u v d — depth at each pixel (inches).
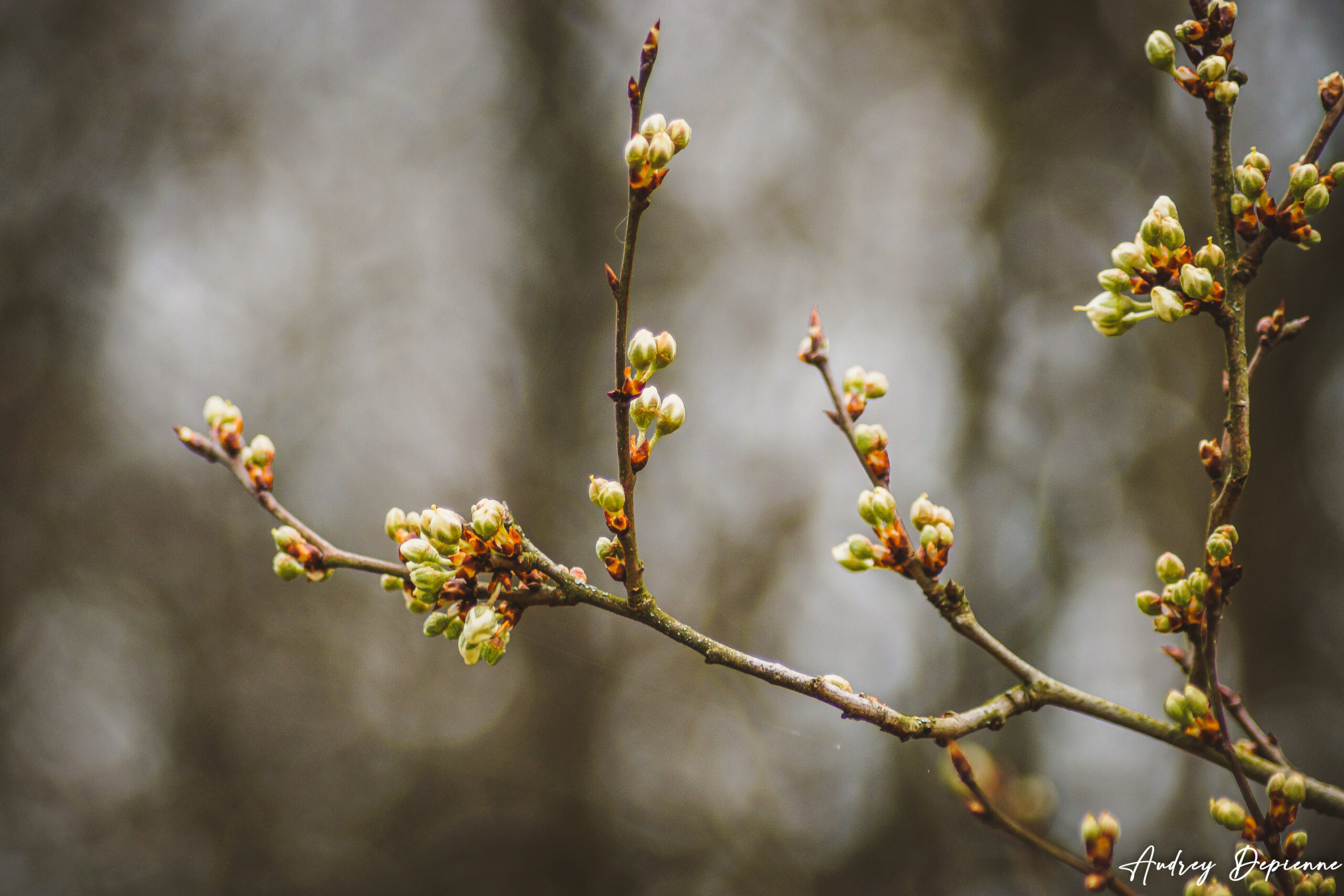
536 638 292.2
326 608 302.7
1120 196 294.4
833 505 308.3
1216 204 59.1
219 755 288.7
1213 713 60.7
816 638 294.8
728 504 314.3
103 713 288.4
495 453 315.3
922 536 62.8
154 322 309.9
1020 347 297.6
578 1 330.0
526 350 317.7
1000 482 287.0
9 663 284.4
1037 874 116.8
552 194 325.4
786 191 332.8
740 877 268.7
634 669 299.7
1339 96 56.5
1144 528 267.9
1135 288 59.4
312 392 314.3
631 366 56.3
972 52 328.5
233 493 307.0
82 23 317.1
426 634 59.5
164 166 319.0
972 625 62.5
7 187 305.7
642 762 290.7
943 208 322.7
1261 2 229.6
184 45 323.6
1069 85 310.2
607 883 273.6
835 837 265.6
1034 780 121.3
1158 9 288.5
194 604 298.2
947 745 59.2
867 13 340.2
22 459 296.8
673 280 326.6
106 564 297.0
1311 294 220.7
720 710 295.3
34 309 304.7
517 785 285.0
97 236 311.0
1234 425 57.3
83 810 276.5
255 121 325.4
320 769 290.0
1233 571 59.1
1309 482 219.1
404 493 313.1
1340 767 197.9
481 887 272.7
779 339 323.6
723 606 306.0
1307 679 209.2
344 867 278.2
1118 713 61.7
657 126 50.3
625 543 55.9
